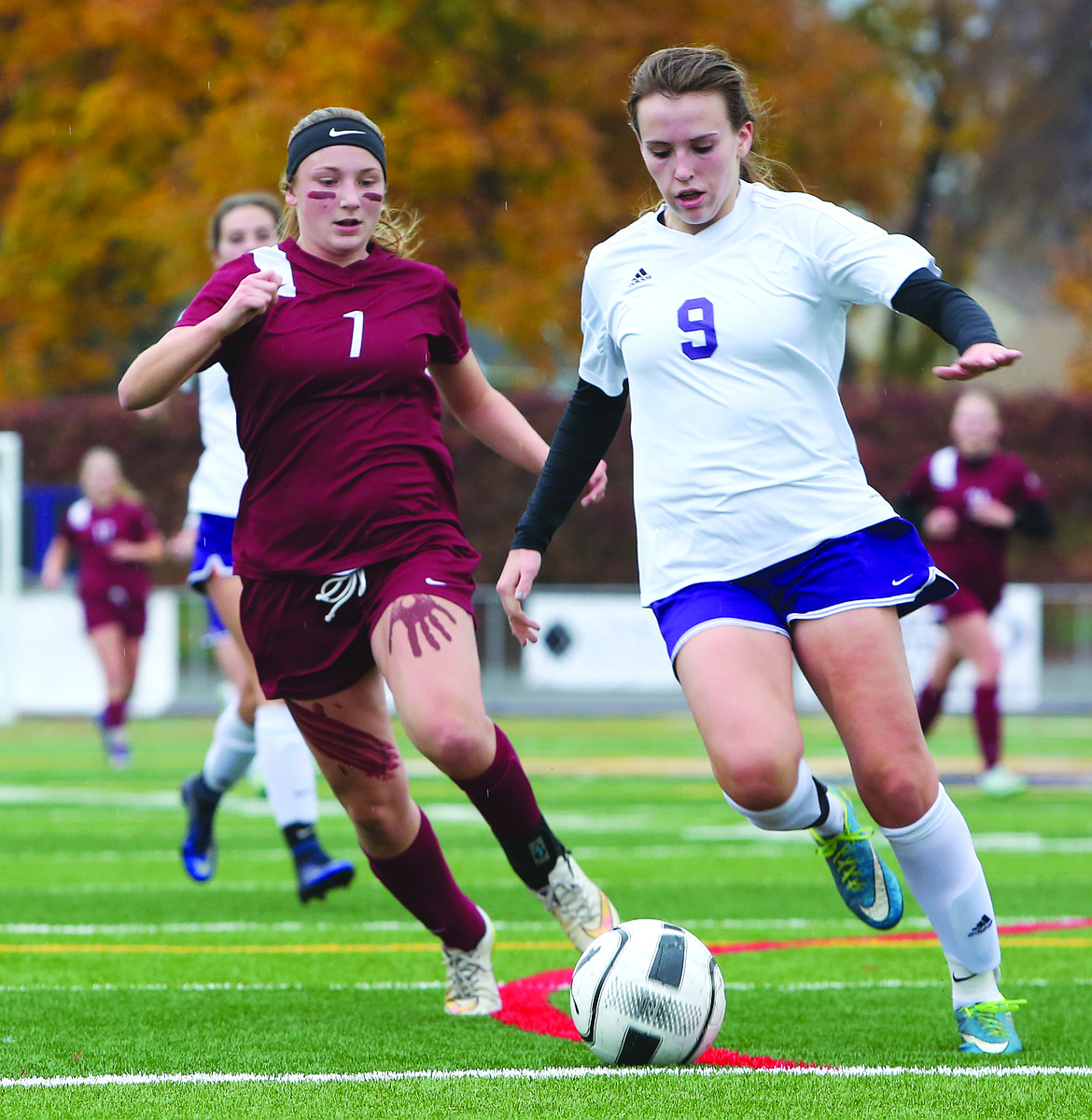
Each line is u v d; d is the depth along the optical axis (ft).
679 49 48.78
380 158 52.90
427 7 271.90
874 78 329.31
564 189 275.80
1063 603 239.71
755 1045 51.98
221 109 266.98
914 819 48.34
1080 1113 42.65
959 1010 51.55
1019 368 522.06
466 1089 45.52
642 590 51.37
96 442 298.15
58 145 294.46
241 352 52.26
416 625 50.67
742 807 47.44
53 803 138.21
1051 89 426.92
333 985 62.95
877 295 47.52
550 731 220.02
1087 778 160.45
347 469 51.90
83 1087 45.93
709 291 49.60
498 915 81.82
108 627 169.48
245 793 149.69
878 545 48.96
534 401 294.87
